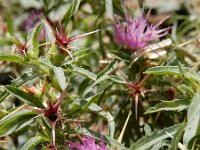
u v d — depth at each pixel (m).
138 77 0.31
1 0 0.52
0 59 0.27
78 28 0.43
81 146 0.26
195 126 0.26
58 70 0.26
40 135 0.27
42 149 0.27
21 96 0.26
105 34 0.41
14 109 0.29
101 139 0.26
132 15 0.36
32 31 0.29
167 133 0.26
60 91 0.28
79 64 0.35
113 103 0.34
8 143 0.35
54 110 0.25
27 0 0.50
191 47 0.39
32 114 0.27
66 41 0.27
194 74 0.27
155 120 0.32
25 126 0.29
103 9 0.37
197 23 0.45
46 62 0.26
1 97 0.28
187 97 0.30
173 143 0.25
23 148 0.27
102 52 0.37
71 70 0.27
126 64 0.33
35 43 0.27
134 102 0.32
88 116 0.36
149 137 0.26
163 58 0.33
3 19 0.51
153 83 0.32
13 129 0.27
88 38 0.39
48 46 0.29
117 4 0.36
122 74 0.32
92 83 0.32
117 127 0.32
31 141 0.27
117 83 0.33
